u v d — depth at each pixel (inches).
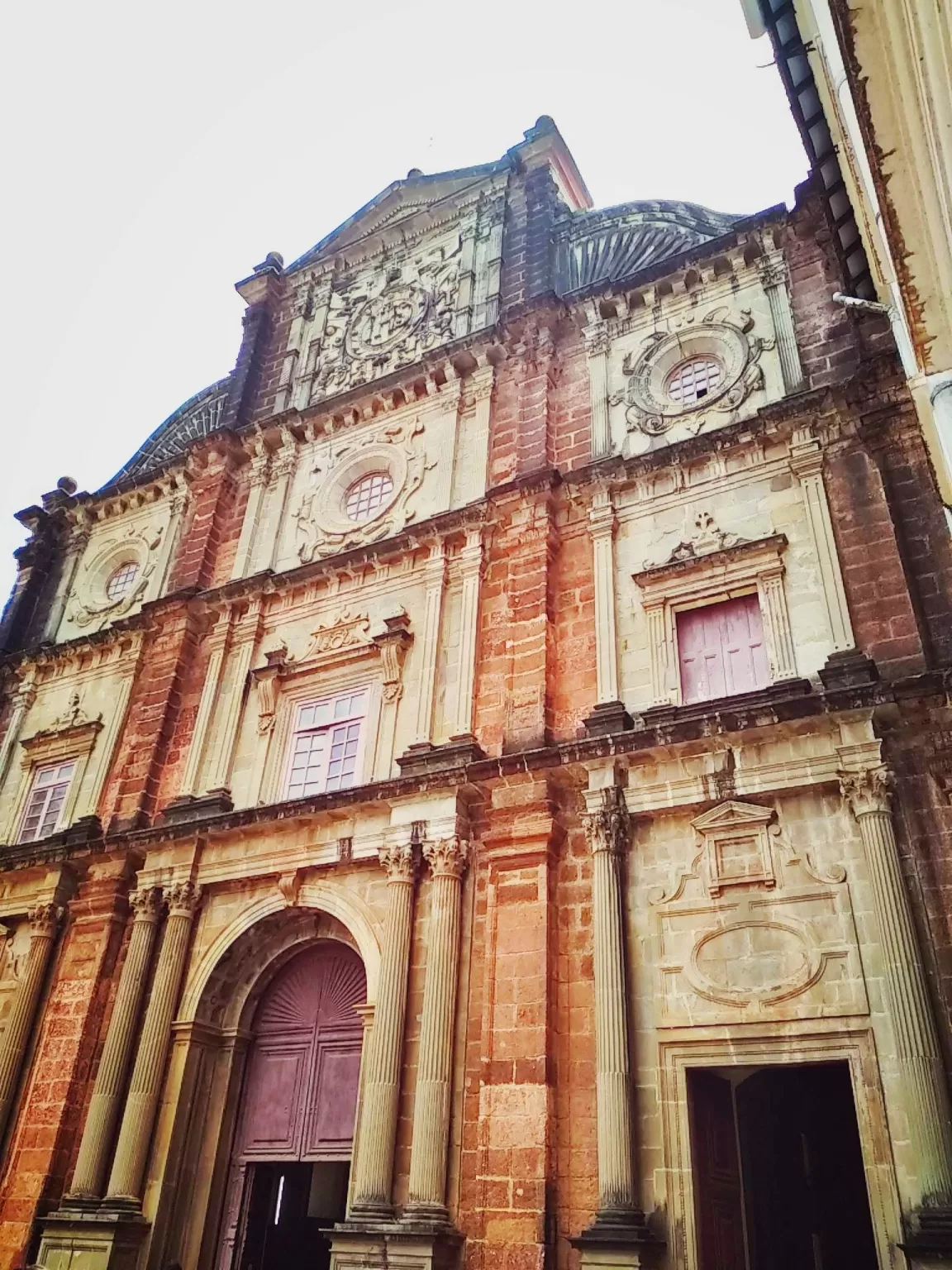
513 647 689.6
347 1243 522.9
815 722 544.7
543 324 842.2
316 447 947.3
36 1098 701.3
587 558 713.6
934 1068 442.6
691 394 763.4
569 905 584.7
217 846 732.0
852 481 630.5
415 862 633.0
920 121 256.1
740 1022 506.6
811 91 528.1
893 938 475.5
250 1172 665.0
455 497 810.2
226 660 847.7
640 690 641.6
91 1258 598.5
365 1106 569.3
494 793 629.6
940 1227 407.5
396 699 731.4
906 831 506.3
